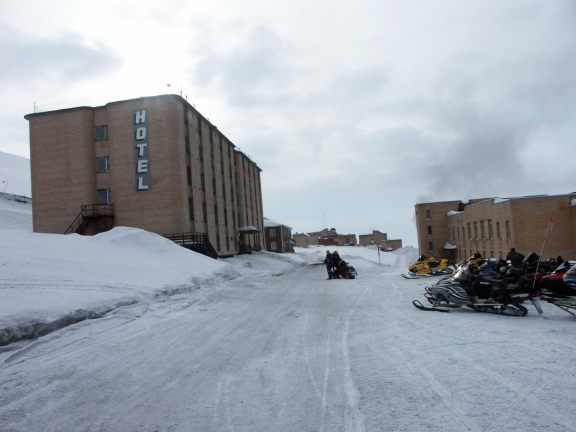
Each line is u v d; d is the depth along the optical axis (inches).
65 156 1348.4
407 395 182.4
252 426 161.5
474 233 1641.2
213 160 1656.0
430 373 208.5
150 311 411.2
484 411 160.9
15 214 2591.0
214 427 161.8
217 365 243.8
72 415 176.6
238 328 351.6
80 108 1346.0
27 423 169.6
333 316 402.0
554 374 194.1
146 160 1305.4
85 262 574.6
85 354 267.6
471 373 203.3
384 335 305.3
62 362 250.1
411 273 941.8
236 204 1984.5
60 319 318.7
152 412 177.8
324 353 263.1
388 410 168.4
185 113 1385.3
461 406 166.9
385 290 620.1
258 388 203.0
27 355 262.4
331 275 944.3
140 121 1315.2
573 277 334.6
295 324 366.0
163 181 1291.8
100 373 230.5
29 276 434.9
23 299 338.3
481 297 388.8
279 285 751.7
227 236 1779.0
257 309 457.1
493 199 1432.1
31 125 1376.7
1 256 498.9
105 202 1339.8
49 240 710.5
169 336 320.2
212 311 443.8
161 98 1310.3
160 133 1301.7
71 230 1323.8
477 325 322.3
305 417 167.2
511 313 365.7
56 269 490.9
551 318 342.0
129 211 1305.4
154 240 893.8
